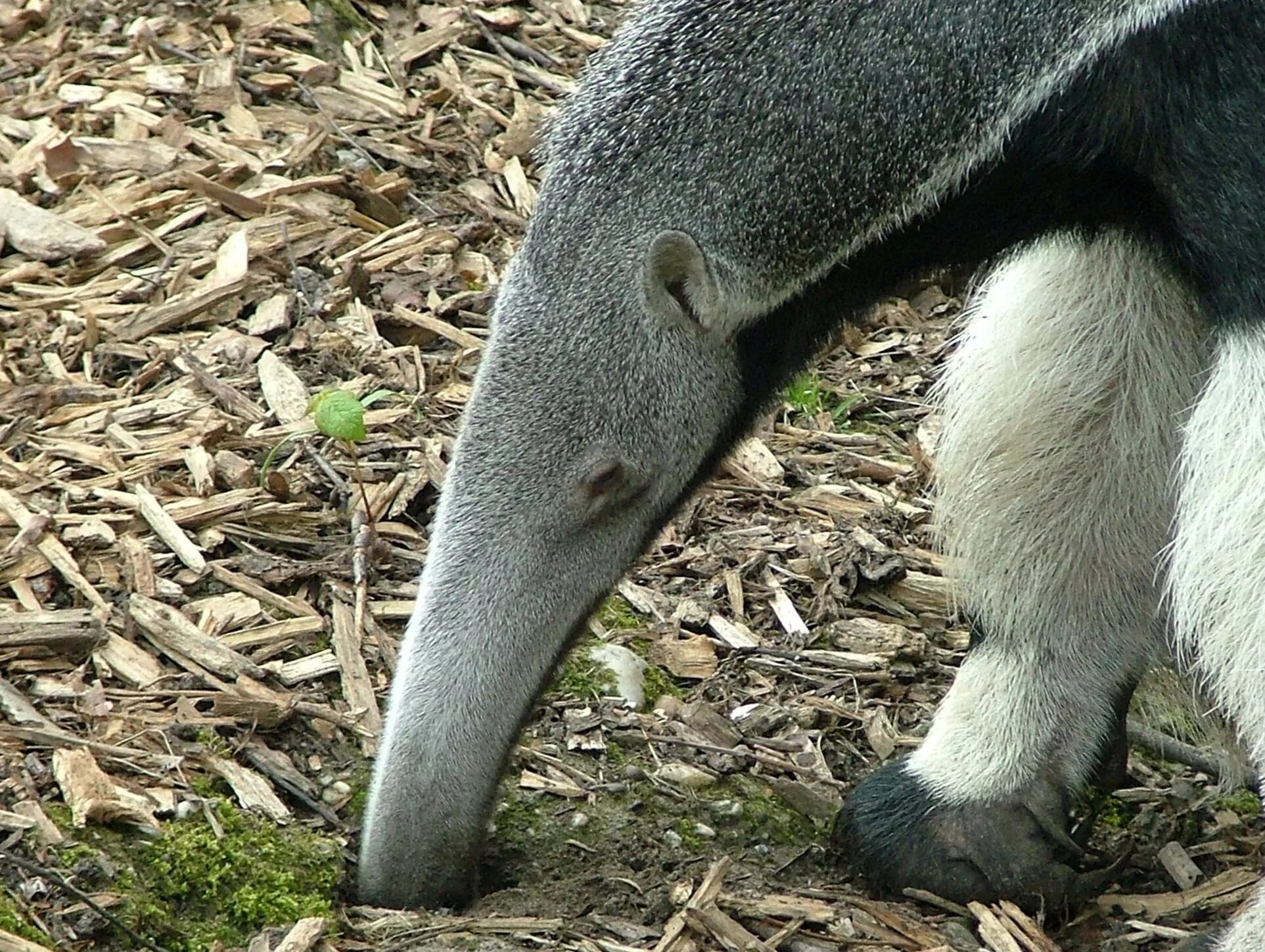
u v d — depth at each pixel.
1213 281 8.00
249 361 12.85
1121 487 9.69
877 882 9.83
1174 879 10.05
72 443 11.77
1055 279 9.51
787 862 9.87
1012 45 8.12
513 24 17.33
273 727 9.99
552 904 9.32
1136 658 10.12
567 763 10.25
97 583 10.68
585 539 8.83
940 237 8.80
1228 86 7.73
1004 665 10.01
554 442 8.61
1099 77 8.03
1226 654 8.25
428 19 17.19
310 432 12.15
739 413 8.98
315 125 15.42
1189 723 10.90
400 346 13.47
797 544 12.23
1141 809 10.73
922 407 13.90
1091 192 8.50
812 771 10.50
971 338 10.20
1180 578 8.38
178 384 12.52
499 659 8.82
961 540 10.17
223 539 11.20
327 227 14.29
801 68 8.18
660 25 8.45
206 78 15.62
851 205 8.31
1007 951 9.25
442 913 9.02
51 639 10.07
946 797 9.86
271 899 8.91
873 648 11.48
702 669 11.14
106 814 8.97
